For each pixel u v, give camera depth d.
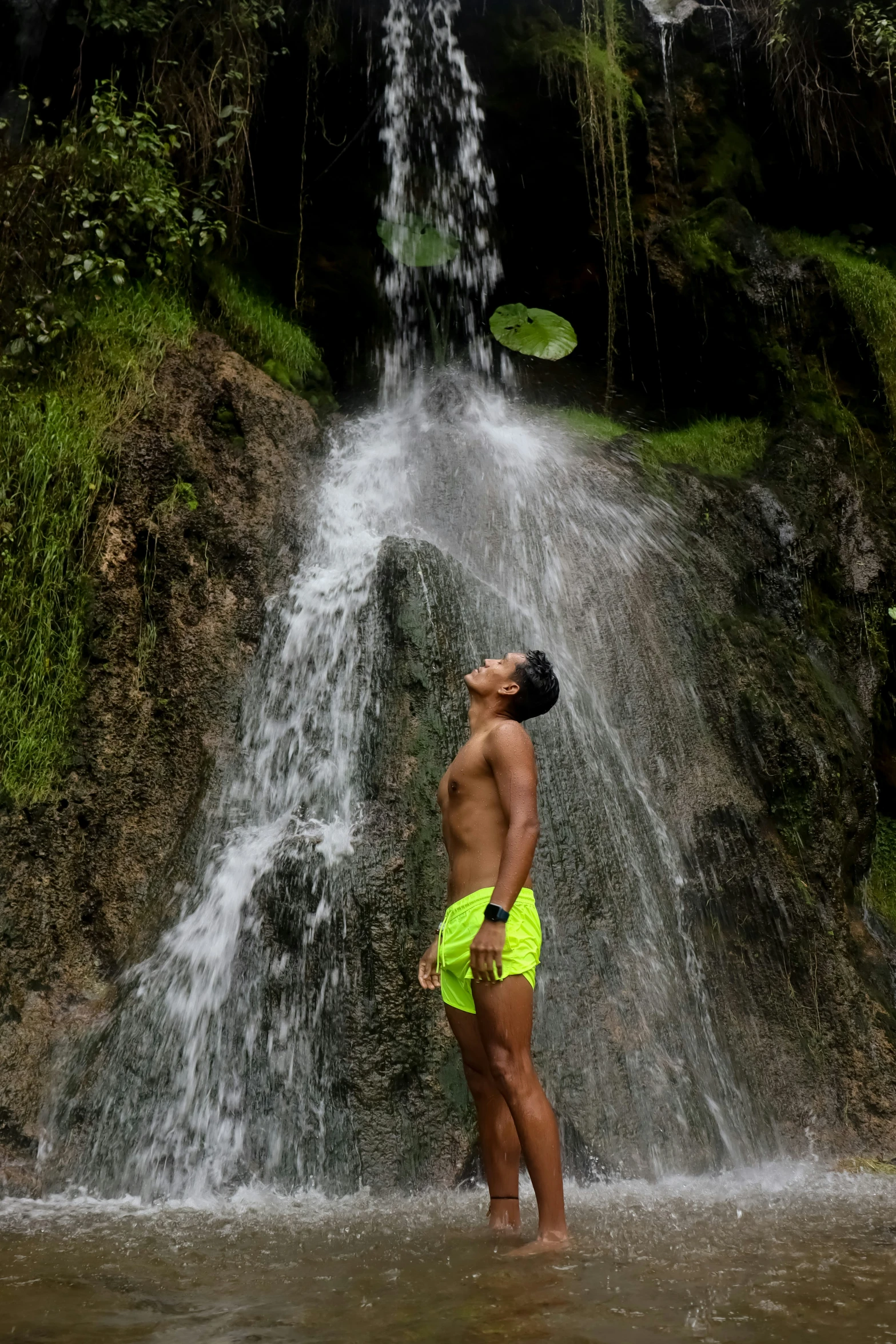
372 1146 3.99
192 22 7.54
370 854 4.49
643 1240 2.92
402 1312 2.21
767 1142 4.88
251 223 8.03
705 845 5.80
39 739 5.27
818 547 7.66
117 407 6.05
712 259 8.47
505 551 6.81
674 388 8.93
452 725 4.96
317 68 7.94
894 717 7.83
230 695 5.79
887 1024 5.53
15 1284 2.54
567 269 8.97
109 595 5.65
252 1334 2.08
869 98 8.99
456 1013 3.22
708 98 9.01
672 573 6.86
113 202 6.66
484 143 8.48
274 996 4.39
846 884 6.37
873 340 8.64
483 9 8.18
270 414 6.70
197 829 5.35
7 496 5.60
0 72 7.48
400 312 8.77
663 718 6.18
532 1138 2.93
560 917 4.90
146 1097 4.39
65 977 4.96
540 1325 2.10
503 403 8.77
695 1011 5.11
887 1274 2.52
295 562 6.32
